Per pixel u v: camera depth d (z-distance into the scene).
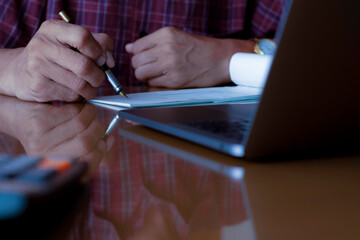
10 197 0.21
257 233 0.24
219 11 1.52
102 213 0.27
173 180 0.34
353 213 0.28
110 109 0.72
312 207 0.29
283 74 0.34
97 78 0.78
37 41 0.79
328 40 0.35
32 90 0.79
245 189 0.32
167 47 1.14
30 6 1.29
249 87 1.00
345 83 0.37
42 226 0.24
